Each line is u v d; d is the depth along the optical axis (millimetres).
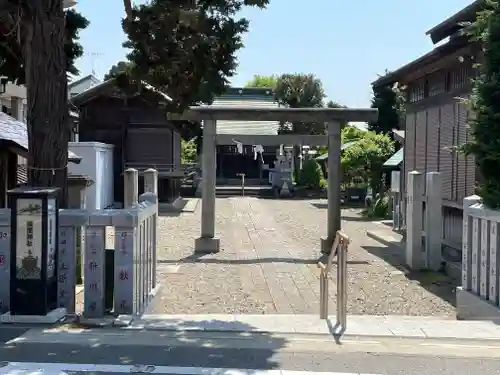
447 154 13586
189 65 9297
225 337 6164
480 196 8242
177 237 17344
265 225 21000
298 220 22750
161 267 12469
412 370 5199
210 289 10445
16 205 6387
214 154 15039
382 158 25688
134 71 9445
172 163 26797
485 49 8117
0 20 8492
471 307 7977
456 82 13078
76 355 5465
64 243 6977
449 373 5129
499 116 7676
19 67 9422
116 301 6859
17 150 10055
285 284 10984
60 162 7746
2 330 6219
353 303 9594
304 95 39250
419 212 12516
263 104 44406
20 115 19234
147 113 26594
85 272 6777
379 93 37500
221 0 8906
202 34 9055
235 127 40438
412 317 7914
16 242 6414
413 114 16344
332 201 14852
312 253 14781
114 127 26625
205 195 14883
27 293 6477
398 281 11352
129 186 12359
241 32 9250
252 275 11789
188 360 5371
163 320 6855
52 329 6293
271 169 40438
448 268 12109
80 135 26500
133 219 6820
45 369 5074
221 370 5109
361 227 20734
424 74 15039
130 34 9008
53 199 6590
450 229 13469
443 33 14125
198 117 14734
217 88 9508
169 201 26359
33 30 7562
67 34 9633
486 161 7922
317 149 40312
